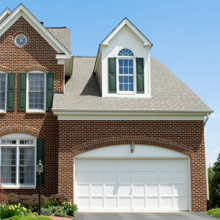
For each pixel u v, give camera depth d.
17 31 20.80
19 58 20.55
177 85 22.19
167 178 18.98
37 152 19.56
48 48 20.78
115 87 20.31
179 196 18.88
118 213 17.83
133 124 18.97
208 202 18.78
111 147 18.80
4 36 20.72
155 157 18.92
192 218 16.42
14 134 19.75
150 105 19.42
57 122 20.00
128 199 18.70
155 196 18.80
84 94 20.47
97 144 18.66
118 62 20.77
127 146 18.88
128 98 20.22
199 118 19.30
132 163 18.97
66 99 19.66
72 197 18.17
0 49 20.56
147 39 20.77
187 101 20.08
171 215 17.30
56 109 18.38
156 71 24.23
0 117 19.83
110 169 18.83
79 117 18.78
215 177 19.95
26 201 16.92
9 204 16.75
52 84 20.41
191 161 18.92
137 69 20.64
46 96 20.22
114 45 20.81
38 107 20.28
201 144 19.12
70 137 18.59
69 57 20.59
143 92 20.45
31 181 19.52
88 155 18.62
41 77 20.62
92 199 18.53
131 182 18.83
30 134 19.75
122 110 18.66
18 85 20.25
